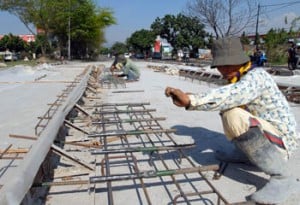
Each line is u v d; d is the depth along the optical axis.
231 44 2.52
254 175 2.99
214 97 2.37
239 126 2.42
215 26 27.78
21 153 3.46
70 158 3.06
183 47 39.72
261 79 2.46
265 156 2.40
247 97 2.40
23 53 41.34
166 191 2.75
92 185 2.85
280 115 2.54
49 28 37.75
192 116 5.46
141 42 52.66
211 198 2.60
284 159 2.52
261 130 2.42
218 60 2.54
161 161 3.30
